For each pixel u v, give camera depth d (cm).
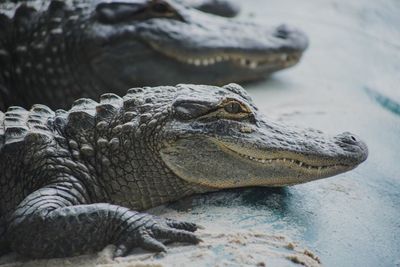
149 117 1261
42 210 1126
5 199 1245
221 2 2609
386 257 1150
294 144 1248
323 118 1770
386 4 2936
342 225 1231
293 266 1080
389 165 1490
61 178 1212
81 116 1284
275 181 1266
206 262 1077
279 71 2164
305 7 2916
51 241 1112
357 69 2264
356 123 1736
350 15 2814
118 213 1130
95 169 1264
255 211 1252
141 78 1953
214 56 1994
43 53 1942
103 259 1096
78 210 1121
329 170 1266
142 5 1916
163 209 1284
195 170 1245
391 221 1262
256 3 2983
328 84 2130
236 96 1253
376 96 2011
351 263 1123
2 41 1967
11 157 1235
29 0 2017
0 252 1202
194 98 1244
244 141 1227
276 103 1941
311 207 1283
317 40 2522
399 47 2484
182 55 1956
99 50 1898
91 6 1941
